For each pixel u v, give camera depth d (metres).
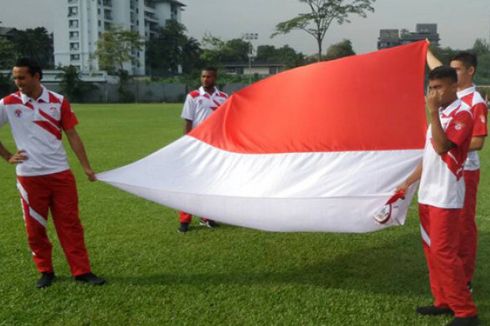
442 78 3.39
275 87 4.79
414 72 4.34
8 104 4.18
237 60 100.25
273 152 4.49
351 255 5.35
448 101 3.48
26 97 4.17
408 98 4.30
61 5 87.88
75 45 88.75
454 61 3.97
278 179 4.35
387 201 4.08
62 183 4.36
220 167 4.58
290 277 4.73
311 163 4.34
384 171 4.16
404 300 4.20
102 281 4.54
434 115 3.37
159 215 6.99
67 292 4.36
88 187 8.77
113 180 4.50
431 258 3.80
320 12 59.50
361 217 4.17
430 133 3.61
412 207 7.42
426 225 3.74
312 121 4.47
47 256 4.50
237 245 5.68
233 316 3.91
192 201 4.44
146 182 4.51
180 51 99.44
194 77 64.94
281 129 4.56
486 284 4.52
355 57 4.58
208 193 4.39
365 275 4.78
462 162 3.51
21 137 4.23
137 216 6.93
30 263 5.05
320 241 5.80
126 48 72.69
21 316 3.91
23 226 6.37
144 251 5.47
